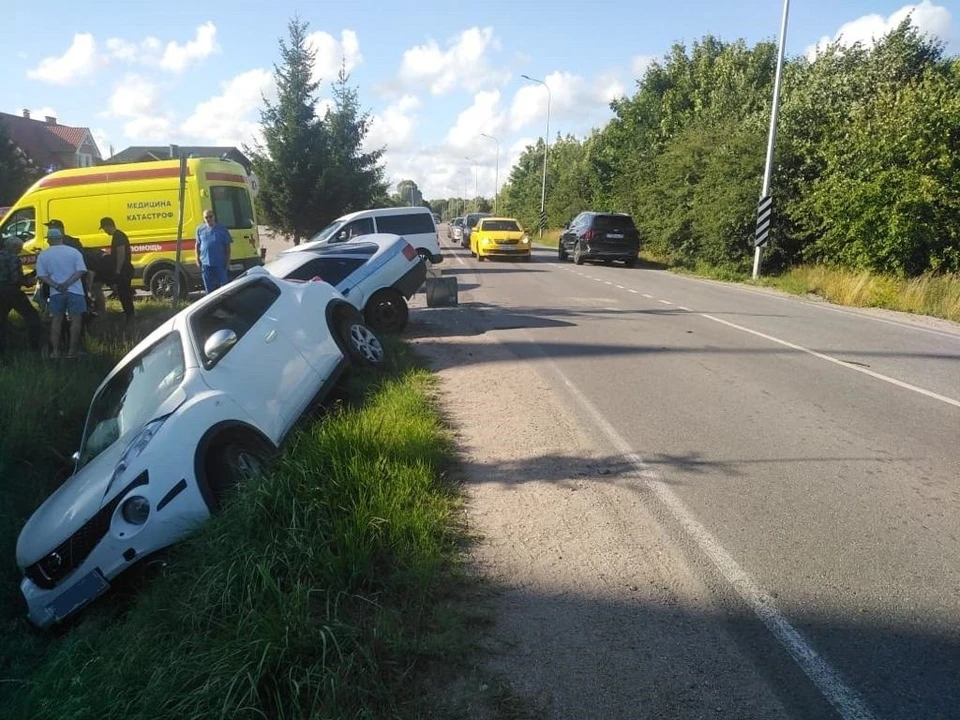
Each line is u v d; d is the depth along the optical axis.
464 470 5.78
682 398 7.94
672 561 4.31
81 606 4.49
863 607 3.82
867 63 25.66
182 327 6.05
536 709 3.08
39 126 62.16
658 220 28.56
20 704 3.70
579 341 11.36
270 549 3.84
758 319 14.08
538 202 65.56
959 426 7.00
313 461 4.80
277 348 6.51
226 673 3.06
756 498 5.22
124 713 3.09
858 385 8.64
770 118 22.78
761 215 22.27
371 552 4.05
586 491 5.34
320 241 20.23
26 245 16.19
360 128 29.00
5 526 5.71
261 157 27.75
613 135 43.75
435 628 3.59
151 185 16.38
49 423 7.18
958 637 3.56
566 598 3.92
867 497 5.25
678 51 41.62
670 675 3.29
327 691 3.02
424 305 15.82
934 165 17.94
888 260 18.78
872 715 3.03
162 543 4.54
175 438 4.82
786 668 3.33
